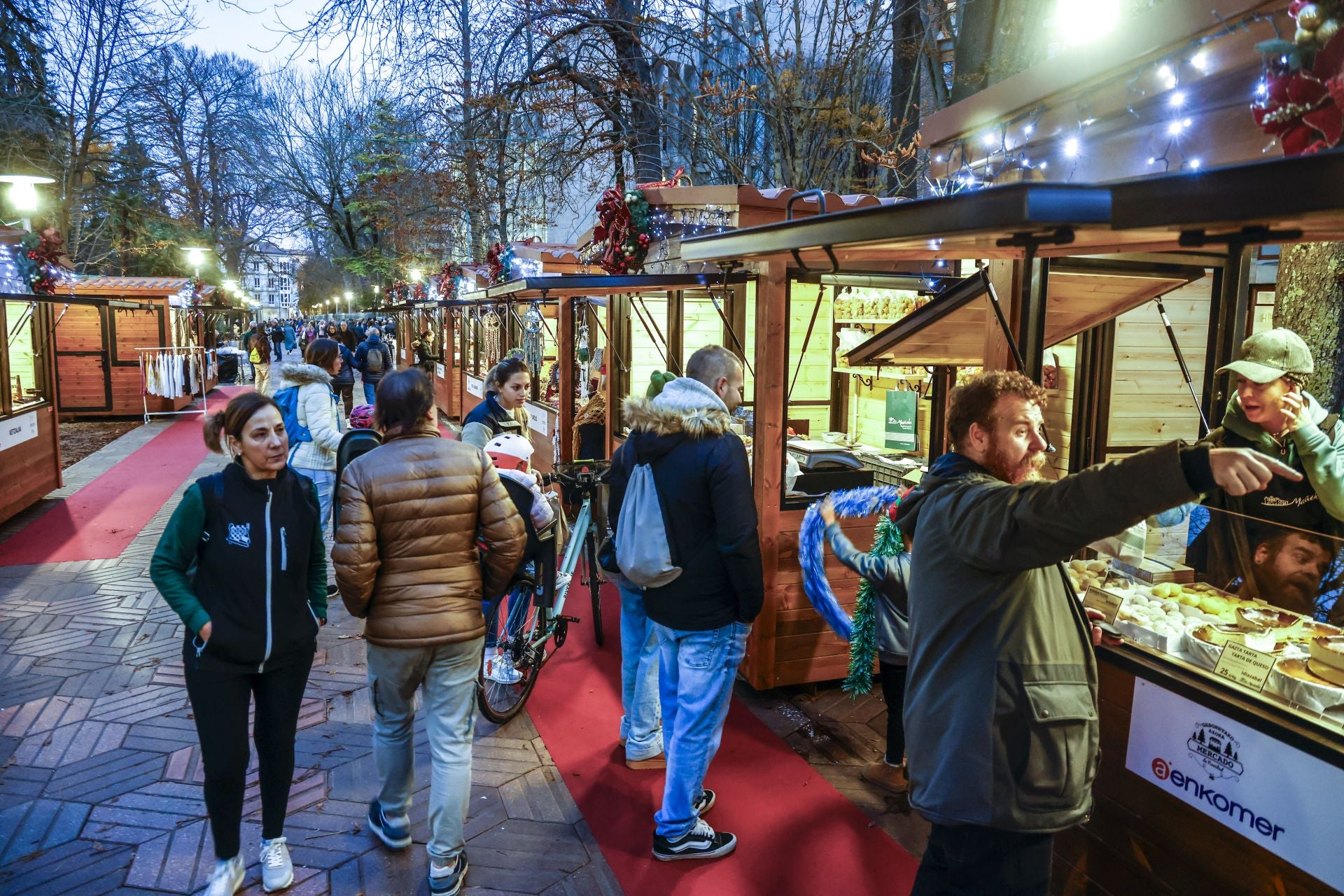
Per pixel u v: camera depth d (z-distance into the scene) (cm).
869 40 859
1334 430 294
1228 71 283
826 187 916
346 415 1484
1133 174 329
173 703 425
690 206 606
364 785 354
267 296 10356
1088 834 249
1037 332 271
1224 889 211
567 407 778
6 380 788
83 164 2338
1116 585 257
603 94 1107
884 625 345
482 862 303
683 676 299
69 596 589
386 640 273
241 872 284
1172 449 144
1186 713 219
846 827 328
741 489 286
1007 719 183
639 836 321
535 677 428
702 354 323
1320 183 130
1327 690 193
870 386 699
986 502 175
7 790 342
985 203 171
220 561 263
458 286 1575
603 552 368
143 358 1568
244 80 2678
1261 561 239
